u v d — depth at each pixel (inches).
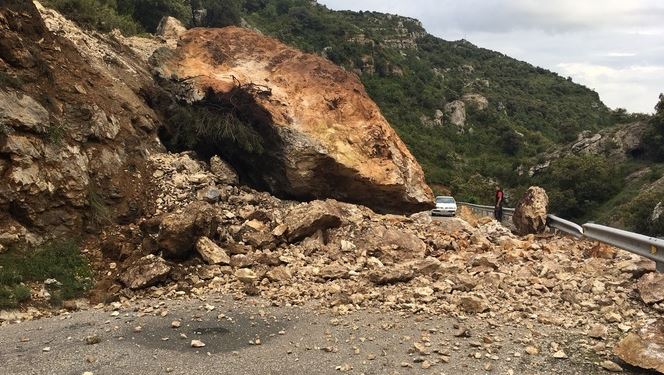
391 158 551.5
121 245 372.2
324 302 306.7
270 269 359.3
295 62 591.5
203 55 577.0
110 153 435.2
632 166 1622.8
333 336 252.1
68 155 394.3
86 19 601.3
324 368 214.4
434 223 508.4
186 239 362.9
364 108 574.9
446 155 2006.6
